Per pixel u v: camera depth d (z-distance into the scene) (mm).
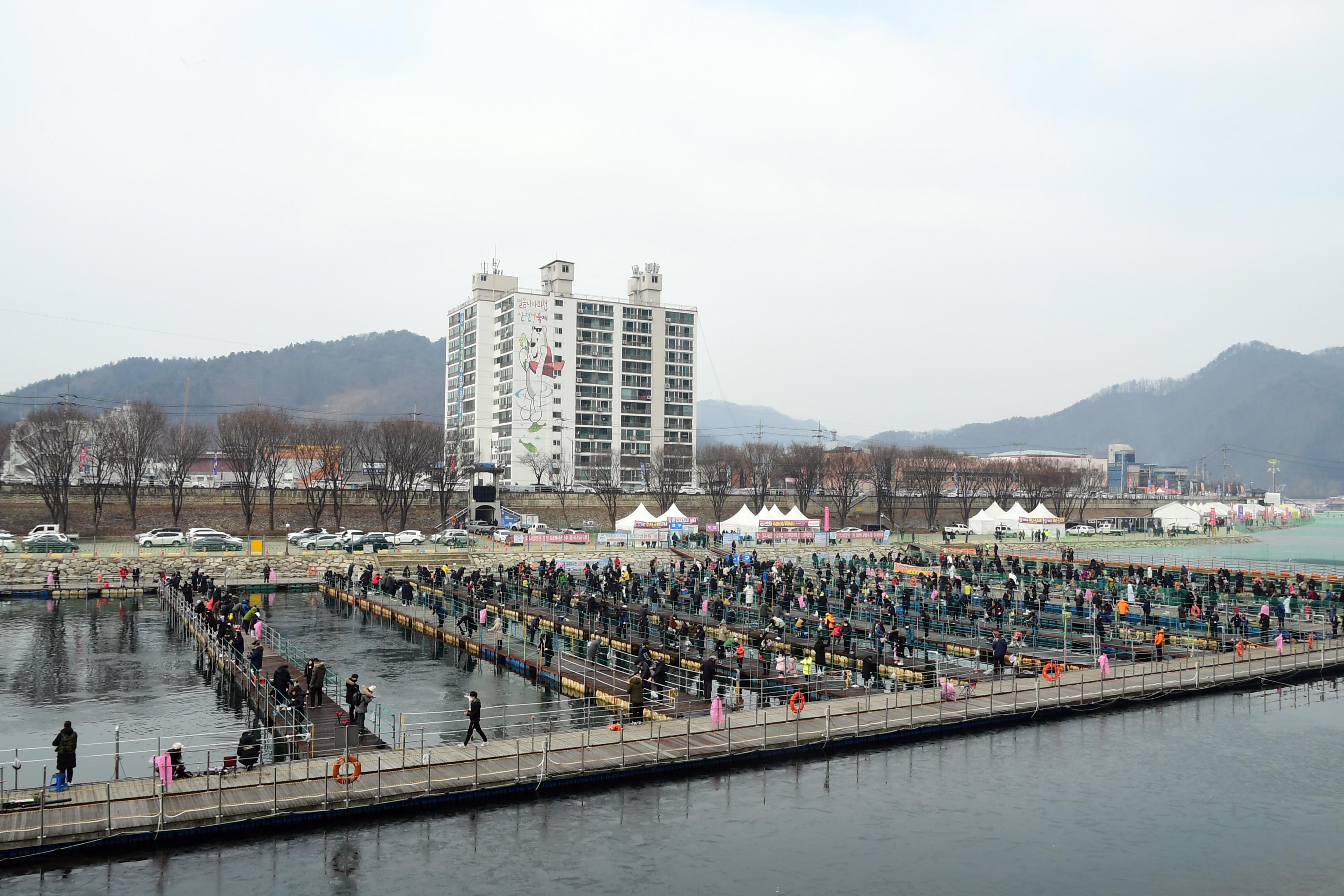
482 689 60281
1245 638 70875
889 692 55250
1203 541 187625
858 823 37281
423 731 49000
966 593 83375
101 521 138500
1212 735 49000
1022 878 32844
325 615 91375
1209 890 32094
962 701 52219
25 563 100812
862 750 45844
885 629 70188
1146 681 57094
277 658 63500
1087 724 50719
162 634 78000
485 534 145750
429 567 116938
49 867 31156
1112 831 36812
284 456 164500
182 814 33312
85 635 77562
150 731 50125
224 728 50625
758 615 81500
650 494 189125
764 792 40188
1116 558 141500
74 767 35750
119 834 32062
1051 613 82000
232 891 30359
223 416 186875
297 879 31281
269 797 35188
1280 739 48438
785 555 139125
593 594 88312
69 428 137750
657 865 33156
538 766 39688
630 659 64812
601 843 34844
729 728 44594
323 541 123062
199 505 147250
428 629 78188
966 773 43094
